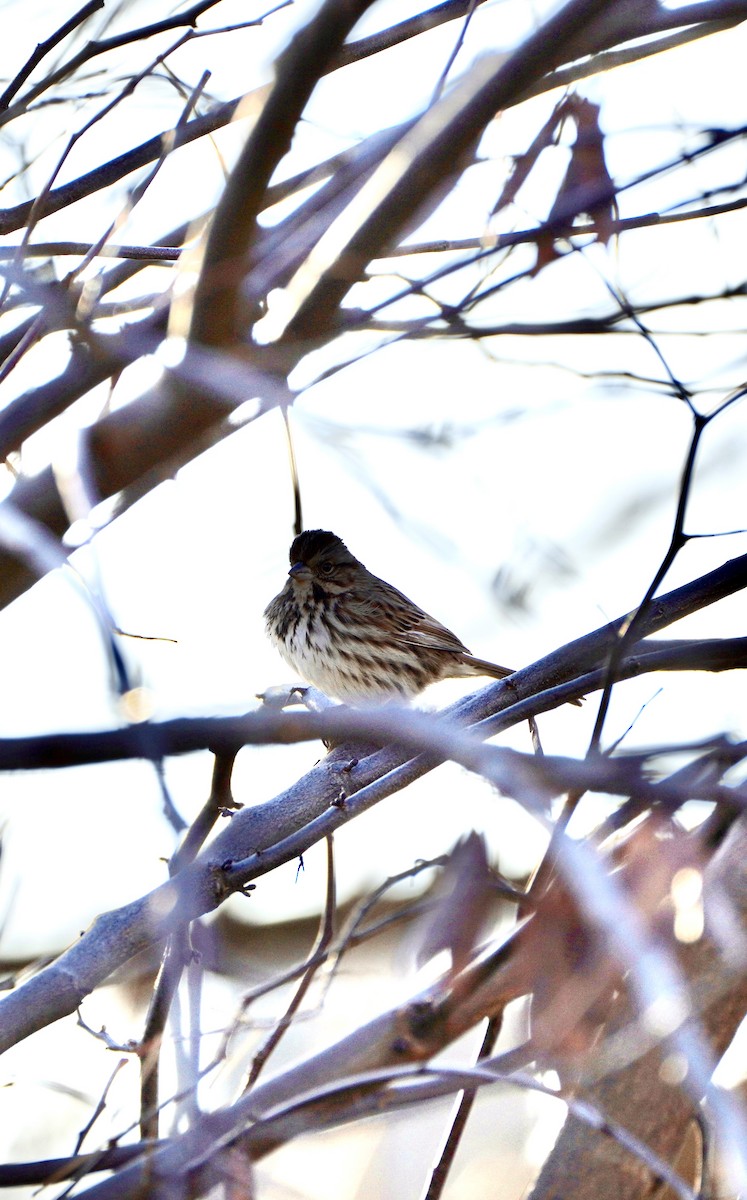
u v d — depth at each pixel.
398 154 6.76
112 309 8.56
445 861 7.86
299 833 7.95
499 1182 14.96
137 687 5.06
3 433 7.35
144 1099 7.42
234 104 8.69
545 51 6.48
